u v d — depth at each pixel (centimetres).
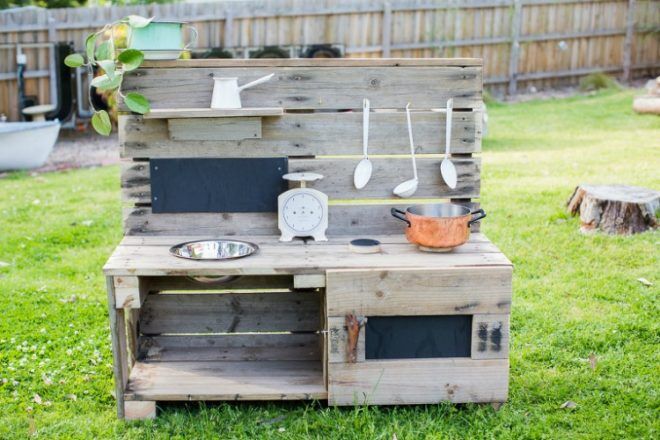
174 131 313
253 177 318
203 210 320
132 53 298
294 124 319
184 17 1120
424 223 294
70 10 1088
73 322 392
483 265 284
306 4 1152
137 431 283
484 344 288
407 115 316
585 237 495
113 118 1064
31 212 619
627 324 365
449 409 291
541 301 400
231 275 288
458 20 1227
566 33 1281
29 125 829
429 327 288
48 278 467
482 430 279
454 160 324
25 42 1061
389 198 326
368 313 283
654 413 287
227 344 342
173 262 284
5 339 368
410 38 1216
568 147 802
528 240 497
